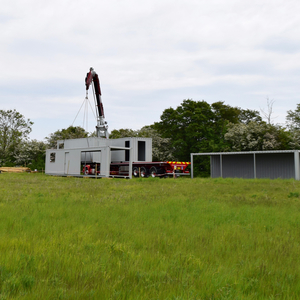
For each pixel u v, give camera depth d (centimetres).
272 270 394
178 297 305
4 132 5288
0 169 3691
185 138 4459
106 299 302
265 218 755
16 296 302
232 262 426
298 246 517
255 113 5856
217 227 642
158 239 522
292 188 1586
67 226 619
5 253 424
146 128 4791
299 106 4247
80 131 5069
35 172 3694
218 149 3909
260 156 2750
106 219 704
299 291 338
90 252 447
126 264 397
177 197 1196
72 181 2116
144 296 308
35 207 856
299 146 3441
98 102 3328
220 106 5216
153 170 2750
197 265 406
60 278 354
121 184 1875
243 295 321
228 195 1320
